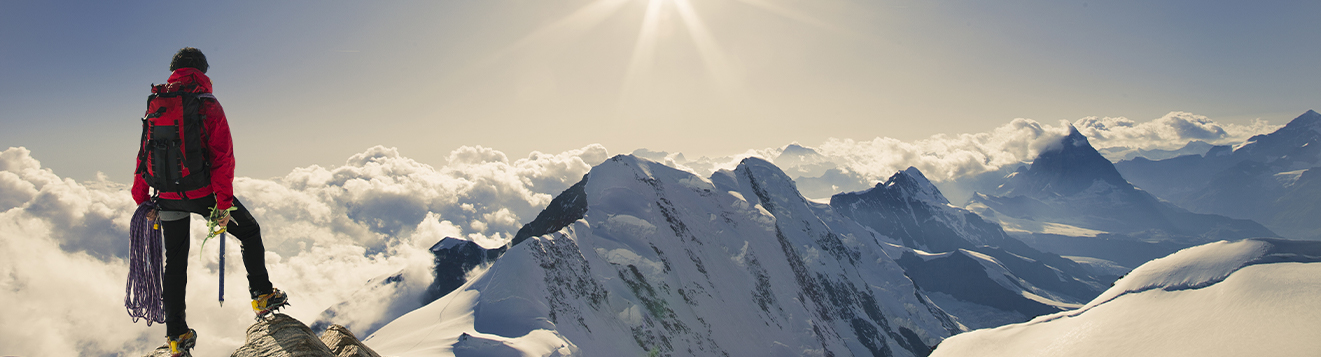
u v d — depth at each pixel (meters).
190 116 6.24
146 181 6.37
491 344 65.62
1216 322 31.89
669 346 107.50
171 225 6.73
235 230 6.82
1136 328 35.16
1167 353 31.58
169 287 6.67
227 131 6.52
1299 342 27.02
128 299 6.59
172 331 6.74
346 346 7.17
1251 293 32.06
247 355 6.15
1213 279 35.50
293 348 6.28
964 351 42.03
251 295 7.04
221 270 6.70
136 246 6.57
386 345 77.25
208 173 6.39
